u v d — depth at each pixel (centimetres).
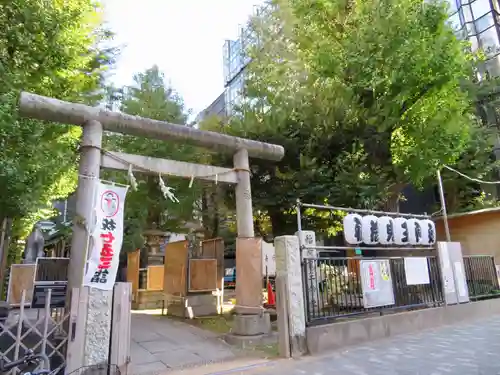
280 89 1198
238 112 1419
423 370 553
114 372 519
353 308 809
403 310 874
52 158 935
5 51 795
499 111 2016
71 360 504
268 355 673
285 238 703
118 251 607
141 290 1375
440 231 1628
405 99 1067
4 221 1079
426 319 890
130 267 1490
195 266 1118
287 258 695
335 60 1100
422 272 934
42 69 861
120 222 626
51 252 2489
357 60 1055
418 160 1138
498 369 543
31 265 1104
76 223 607
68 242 2127
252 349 721
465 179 1850
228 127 1294
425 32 1025
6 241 1133
